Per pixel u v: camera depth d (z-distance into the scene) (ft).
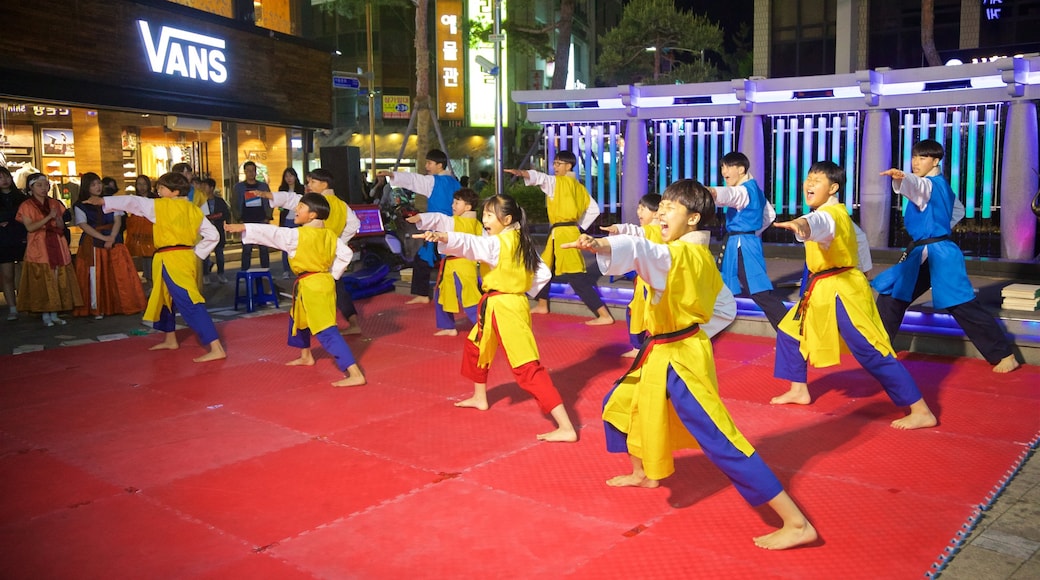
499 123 41.88
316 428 17.67
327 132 127.95
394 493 14.01
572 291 31.65
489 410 18.75
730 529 12.28
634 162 37.19
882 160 33.50
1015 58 29.22
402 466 15.28
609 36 115.14
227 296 36.52
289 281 39.04
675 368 11.50
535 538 12.14
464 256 16.16
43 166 54.08
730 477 11.44
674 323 11.52
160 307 24.35
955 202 20.51
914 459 14.99
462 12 120.47
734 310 12.46
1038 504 12.98
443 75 121.08
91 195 31.27
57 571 11.44
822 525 12.33
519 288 16.66
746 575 10.85
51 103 37.35
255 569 11.39
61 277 30.25
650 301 11.43
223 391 20.80
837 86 32.89
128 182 56.75
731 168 21.80
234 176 60.29
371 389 20.72
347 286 34.81
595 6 168.04
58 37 37.04
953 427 16.70
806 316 16.76
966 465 14.65
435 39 120.98
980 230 34.68
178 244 23.75
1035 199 27.14
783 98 34.14
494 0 40.93
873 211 34.01
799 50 83.10
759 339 25.45
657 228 18.08
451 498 13.73
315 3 127.85
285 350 25.57
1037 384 19.58
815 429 16.87
